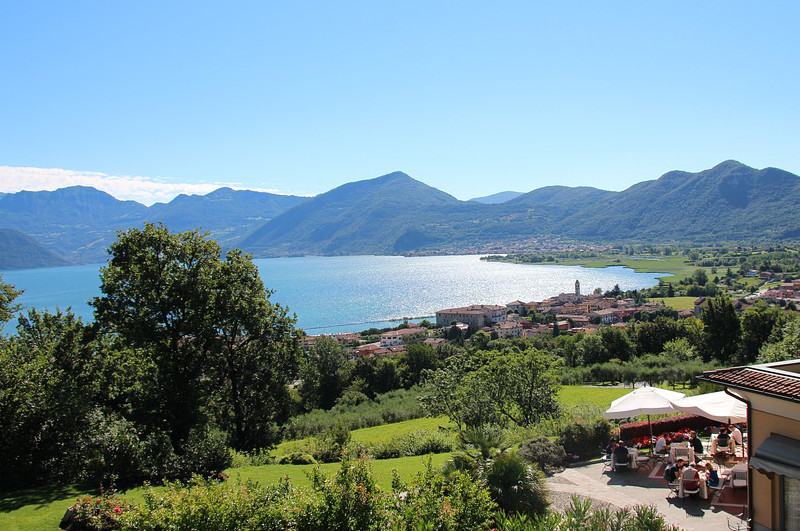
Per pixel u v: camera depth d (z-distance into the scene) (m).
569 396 49.00
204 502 10.23
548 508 14.02
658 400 19.27
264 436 30.70
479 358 34.53
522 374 32.38
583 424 21.00
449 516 10.95
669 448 18.94
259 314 29.05
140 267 24.55
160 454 19.23
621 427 22.22
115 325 24.61
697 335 71.06
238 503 10.45
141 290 24.36
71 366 26.69
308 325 190.12
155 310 24.55
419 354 85.19
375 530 10.71
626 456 18.42
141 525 10.38
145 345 24.62
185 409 24.83
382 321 194.88
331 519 10.54
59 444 19.27
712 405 18.14
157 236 25.48
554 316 178.75
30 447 18.66
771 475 11.41
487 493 12.00
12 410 18.48
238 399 30.52
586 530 10.24
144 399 24.42
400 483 13.34
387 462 22.20
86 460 18.48
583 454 20.39
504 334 154.50
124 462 18.27
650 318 143.25
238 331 29.03
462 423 30.88
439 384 34.78
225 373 29.39
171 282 24.48
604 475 18.17
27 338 30.17
